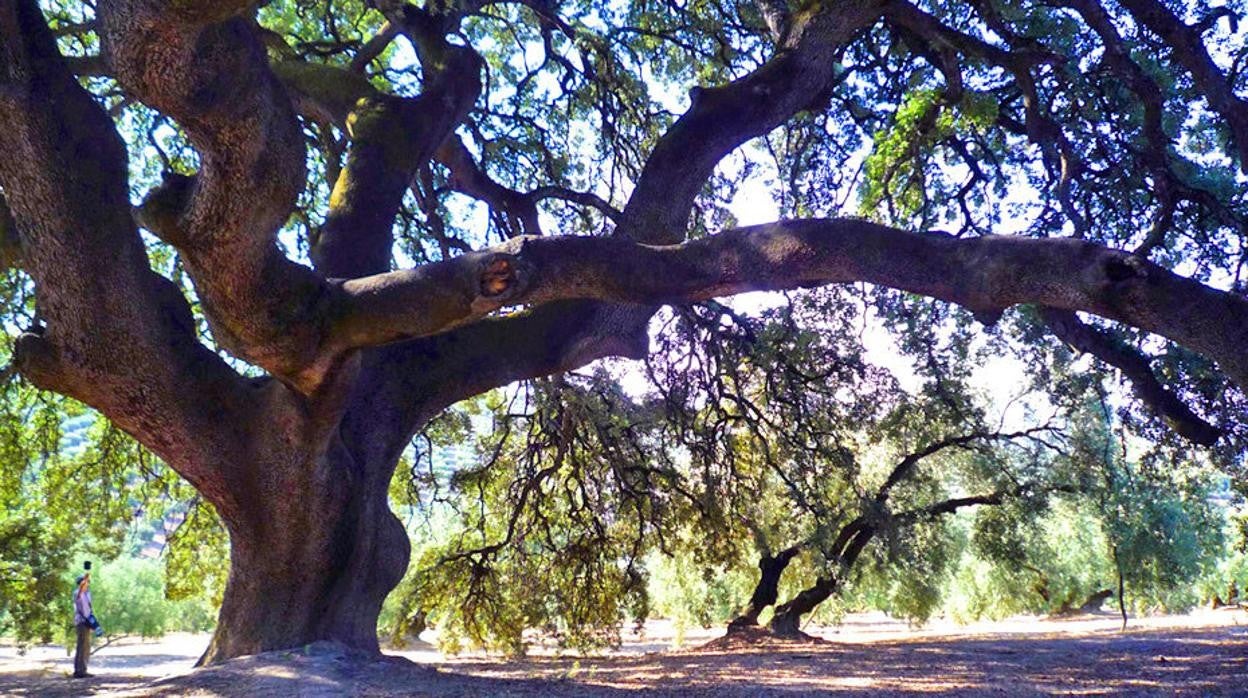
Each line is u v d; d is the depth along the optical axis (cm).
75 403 1738
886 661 1304
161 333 857
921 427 1975
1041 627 2911
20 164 748
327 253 1035
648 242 1124
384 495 1036
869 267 698
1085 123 1193
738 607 2478
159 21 554
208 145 651
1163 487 2131
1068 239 655
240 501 935
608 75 1630
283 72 1195
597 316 1102
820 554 1952
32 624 2158
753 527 1833
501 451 1786
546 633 1748
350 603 985
